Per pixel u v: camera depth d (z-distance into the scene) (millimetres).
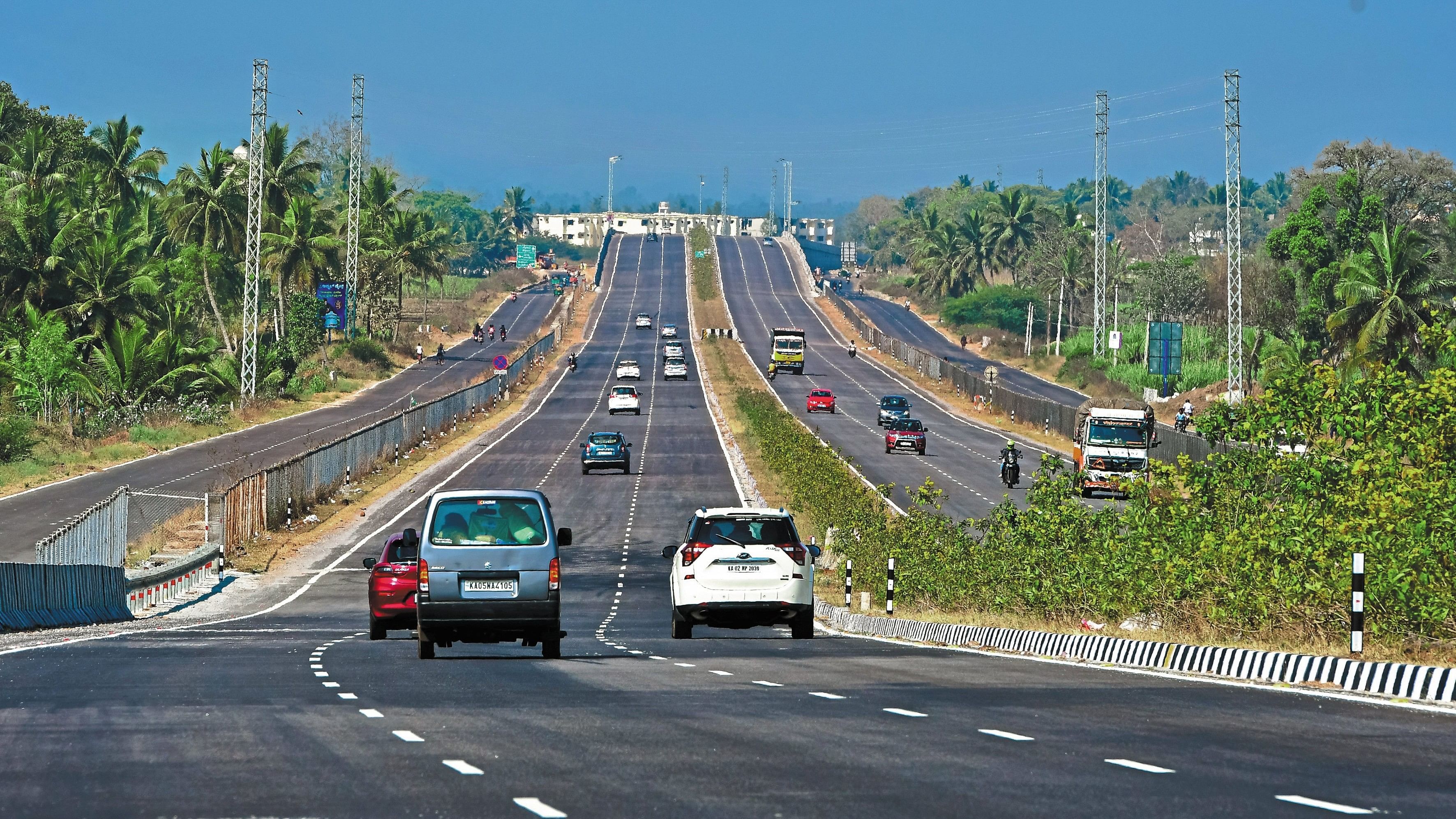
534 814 7699
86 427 81750
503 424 95938
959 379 124125
